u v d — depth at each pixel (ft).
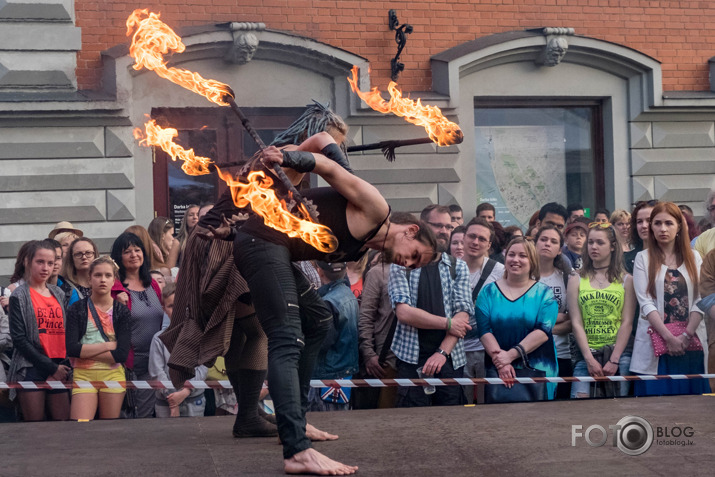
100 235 28.81
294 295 12.84
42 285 18.66
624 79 34.09
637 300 19.52
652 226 19.22
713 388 19.10
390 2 31.60
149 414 18.95
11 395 18.60
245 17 30.19
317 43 30.09
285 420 12.36
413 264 13.35
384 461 13.01
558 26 33.27
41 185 28.22
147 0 29.27
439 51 32.17
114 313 18.35
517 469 12.43
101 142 28.73
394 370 18.22
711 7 34.76
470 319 18.86
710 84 34.78
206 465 12.97
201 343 14.43
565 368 19.92
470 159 32.55
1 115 27.61
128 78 28.40
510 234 25.05
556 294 20.03
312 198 12.91
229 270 14.08
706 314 19.01
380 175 31.37
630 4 33.99
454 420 16.03
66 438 14.99
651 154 34.19
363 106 30.73
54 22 28.25
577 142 34.53
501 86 32.83
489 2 32.58
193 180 30.25
